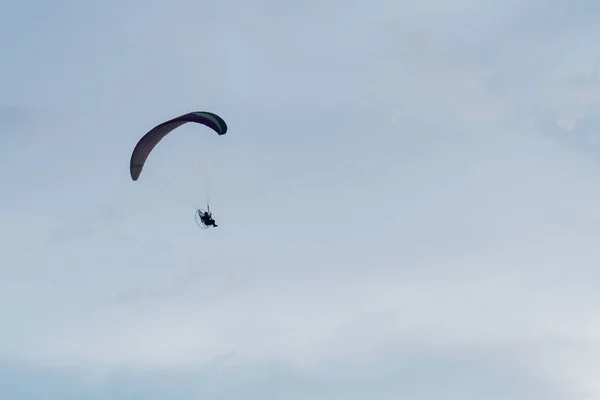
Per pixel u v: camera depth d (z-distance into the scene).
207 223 165.88
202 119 165.25
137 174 172.38
